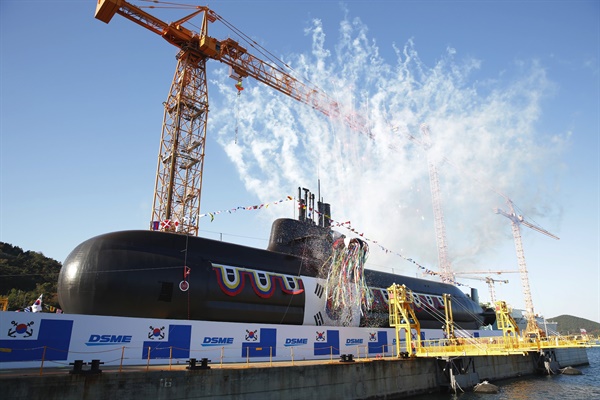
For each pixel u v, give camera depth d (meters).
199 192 49.91
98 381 16.75
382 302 37.66
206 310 25.08
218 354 23.92
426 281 47.62
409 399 29.06
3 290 74.38
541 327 70.94
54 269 89.12
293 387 22.30
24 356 18.33
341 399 24.44
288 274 30.64
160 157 50.25
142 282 22.58
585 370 53.12
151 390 17.83
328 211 36.56
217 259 27.11
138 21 50.00
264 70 57.19
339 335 30.86
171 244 25.34
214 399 19.34
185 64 52.88
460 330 44.47
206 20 53.66
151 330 21.91
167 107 52.34
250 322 27.38
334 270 33.25
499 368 41.88
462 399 29.62
